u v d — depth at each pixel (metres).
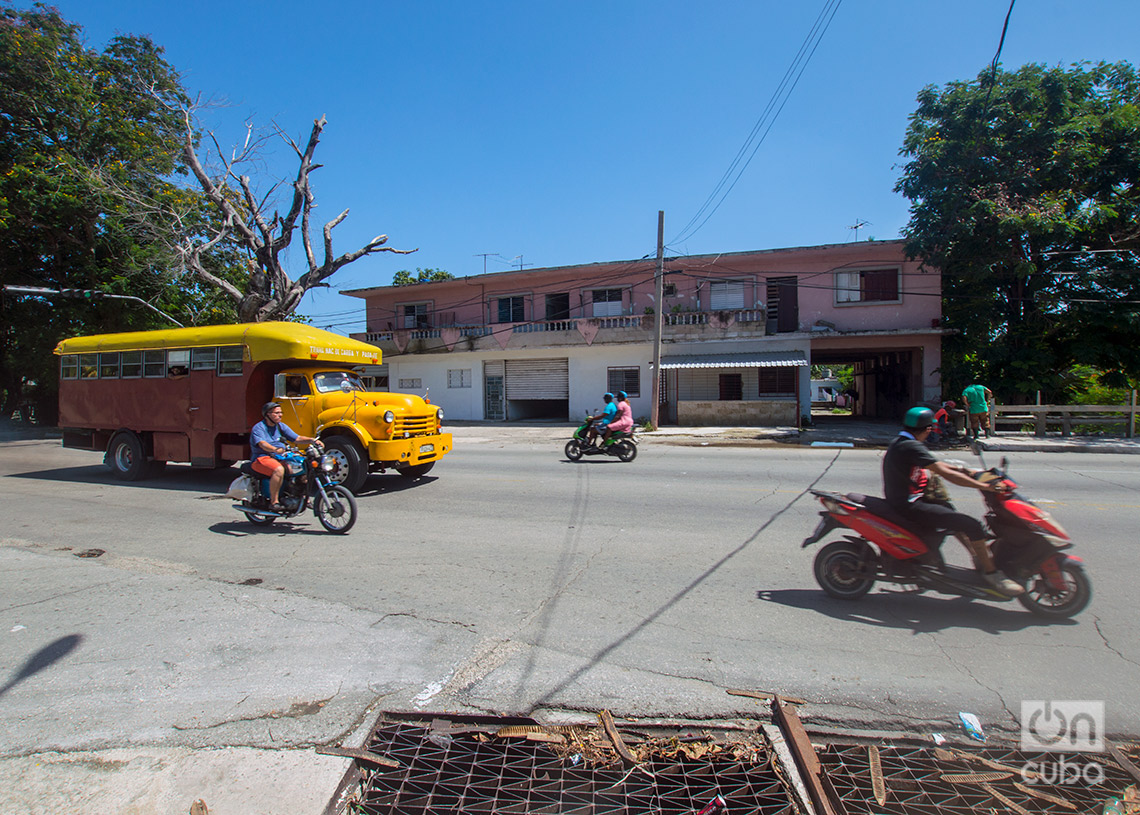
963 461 13.31
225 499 9.77
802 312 23.06
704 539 6.89
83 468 13.87
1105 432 17.72
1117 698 3.47
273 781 2.83
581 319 24.92
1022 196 17.38
